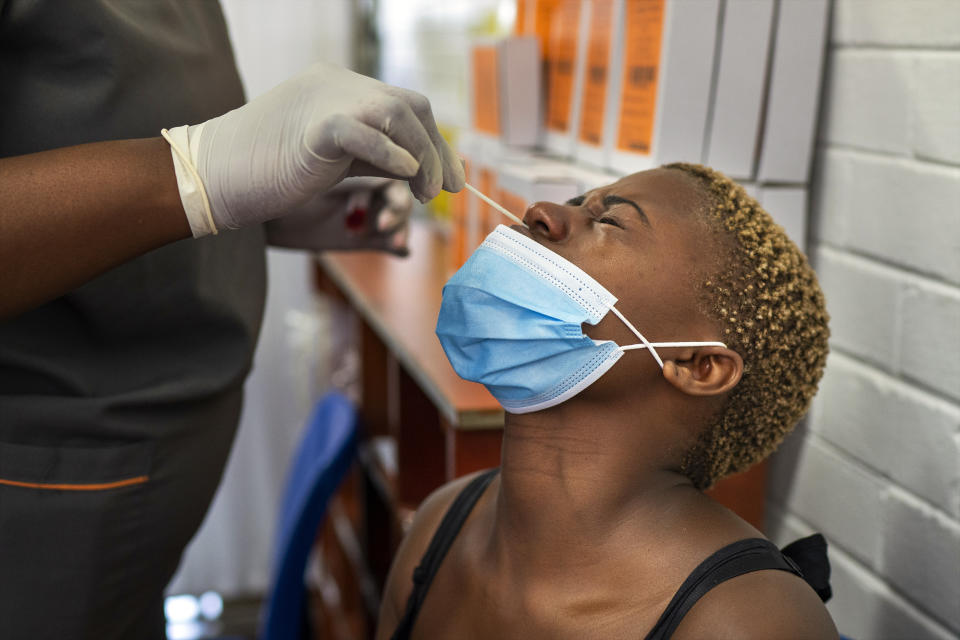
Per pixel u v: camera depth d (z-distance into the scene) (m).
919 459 1.05
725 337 0.84
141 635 1.23
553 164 1.51
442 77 2.47
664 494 0.86
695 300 0.83
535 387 0.83
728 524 0.83
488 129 1.76
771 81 1.18
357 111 0.74
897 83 1.08
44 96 0.96
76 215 0.75
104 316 1.02
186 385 1.07
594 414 0.84
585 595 0.83
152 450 1.06
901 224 1.07
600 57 1.40
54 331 1.03
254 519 2.92
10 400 1.01
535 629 0.85
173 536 1.12
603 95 1.39
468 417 1.22
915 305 1.05
